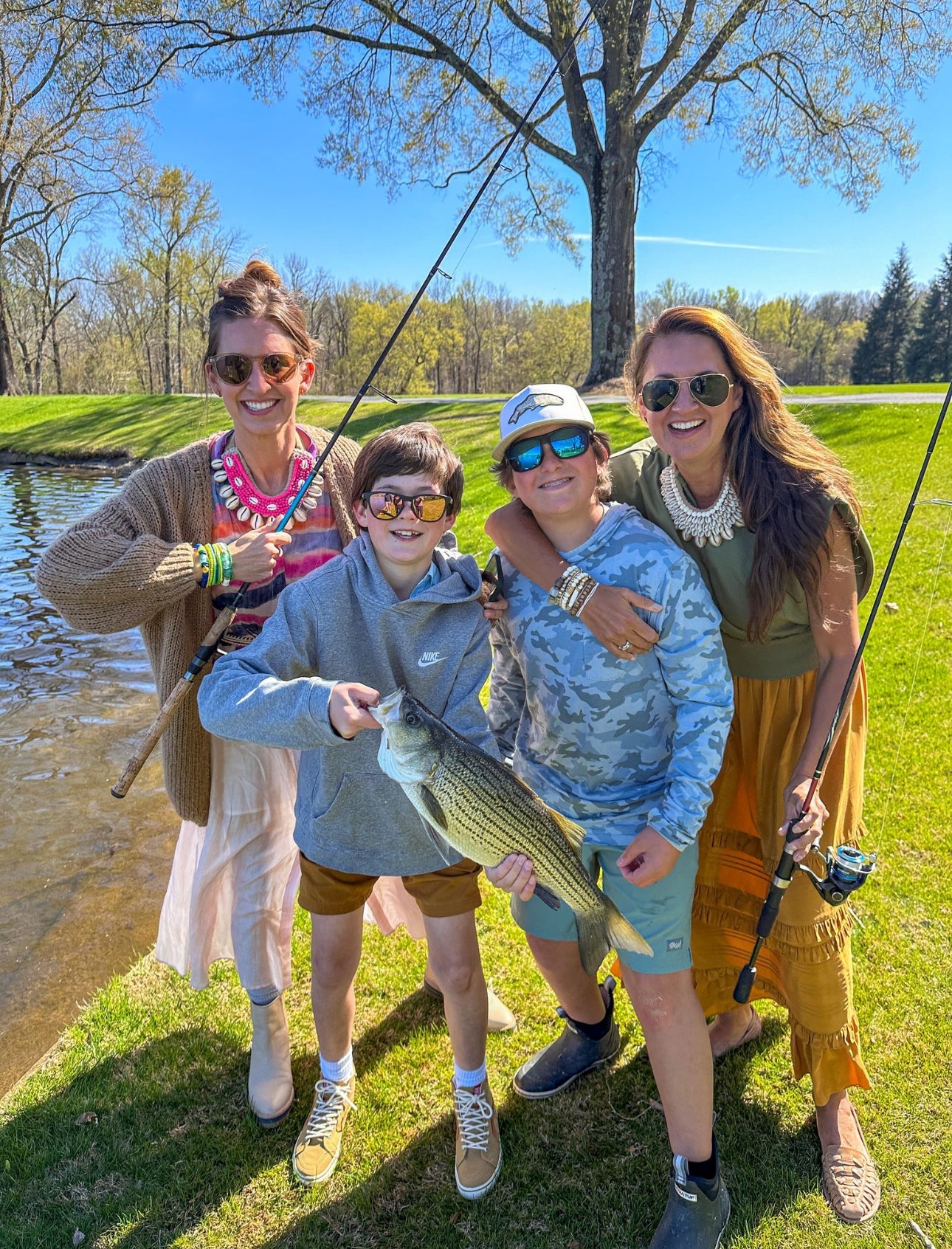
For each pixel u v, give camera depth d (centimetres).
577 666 206
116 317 5819
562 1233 213
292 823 263
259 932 252
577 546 210
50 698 675
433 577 218
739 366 201
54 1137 241
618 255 1855
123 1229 215
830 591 207
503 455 210
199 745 251
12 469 2289
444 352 6031
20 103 2961
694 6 1588
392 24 1636
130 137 3259
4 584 1033
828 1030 228
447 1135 242
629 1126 244
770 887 212
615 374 1905
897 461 918
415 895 226
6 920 368
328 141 1778
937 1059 253
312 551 257
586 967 215
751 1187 223
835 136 1792
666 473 222
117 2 1619
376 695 185
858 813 239
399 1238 213
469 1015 229
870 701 473
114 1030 281
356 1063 268
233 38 1662
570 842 204
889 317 6016
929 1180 221
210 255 4062
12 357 4875
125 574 222
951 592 594
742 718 233
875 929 304
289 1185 228
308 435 265
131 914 369
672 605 196
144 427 2486
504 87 1861
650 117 1770
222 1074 263
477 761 189
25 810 479
